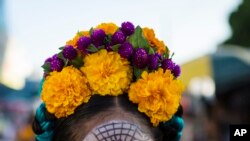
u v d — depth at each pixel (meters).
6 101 12.66
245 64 5.96
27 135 6.79
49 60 1.83
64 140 1.71
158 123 1.71
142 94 1.68
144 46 1.77
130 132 1.65
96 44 1.75
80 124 1.69
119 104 1.70
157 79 1.70
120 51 1.72
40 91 1.87
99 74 1.70
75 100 1.71
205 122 5.79
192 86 6.59
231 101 5.76
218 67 6.25
